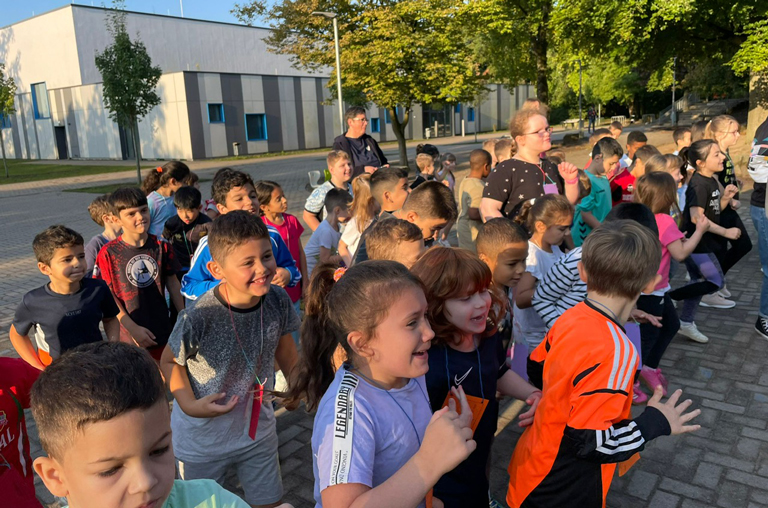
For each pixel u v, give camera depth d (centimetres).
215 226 221
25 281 887
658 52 1964
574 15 1781
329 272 209
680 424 196
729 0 1526
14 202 2000
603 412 184
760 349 487
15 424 212
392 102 2109
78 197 2050
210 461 236
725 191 499
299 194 1789
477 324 209
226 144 3969
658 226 387
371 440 153
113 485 96
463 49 2106
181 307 410
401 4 1969
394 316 152
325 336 206
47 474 102
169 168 536
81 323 328
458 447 139
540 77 2338
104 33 4397
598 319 199
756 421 376
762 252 497
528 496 213
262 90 4134
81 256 323
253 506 253
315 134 4541
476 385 213
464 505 209
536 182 426
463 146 3806
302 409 427
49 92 4609
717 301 594
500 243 281
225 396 237
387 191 390
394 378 165
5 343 588
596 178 537
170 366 232
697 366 460
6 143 5241
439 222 326
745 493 306
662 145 2141
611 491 312
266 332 244
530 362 232
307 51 2169
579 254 295
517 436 374
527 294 339
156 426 100
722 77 3080
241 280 219
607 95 4503
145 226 379
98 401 92
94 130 4384
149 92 2559
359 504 135
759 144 488
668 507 298
